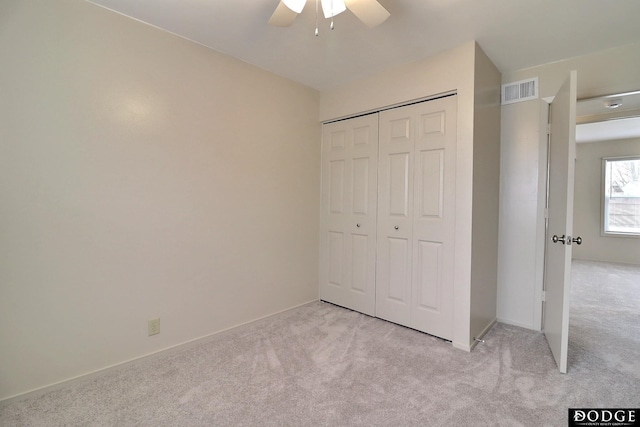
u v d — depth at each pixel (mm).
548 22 1932
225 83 2404
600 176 5695
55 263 1701
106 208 1862
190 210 2230
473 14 1850
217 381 1817
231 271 2488
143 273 2020
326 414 1538
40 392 1669
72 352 1768
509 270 2697
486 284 2494
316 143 3199
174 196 2145
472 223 2195
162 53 2061
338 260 3139
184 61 2166
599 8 1780
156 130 2049
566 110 1997
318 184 3248
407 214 2596
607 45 2223
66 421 1479
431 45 2229
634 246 5434
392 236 2701
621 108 2779
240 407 1590
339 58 2451
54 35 1667
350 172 3020
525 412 1550
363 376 1869
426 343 2312
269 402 1629
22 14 1577
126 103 1921
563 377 1859
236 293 2527
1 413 1522
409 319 2594
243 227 2564
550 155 2457
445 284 2363
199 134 2262
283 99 2836
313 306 3146
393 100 2604
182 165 2178
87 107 1780
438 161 2398
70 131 1729
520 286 2648
